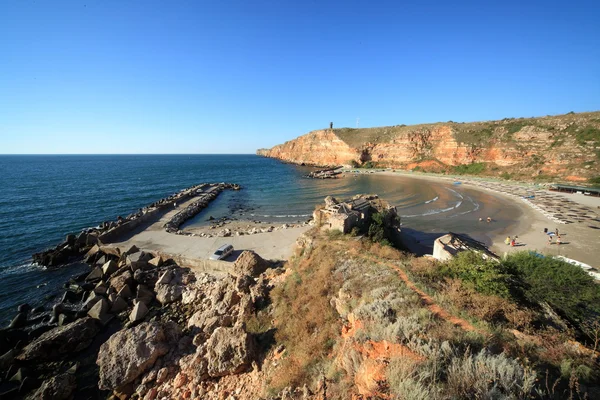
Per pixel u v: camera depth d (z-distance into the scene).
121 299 22.03
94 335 18.67
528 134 90.06
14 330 18.97
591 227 39.09
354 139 143.25
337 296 14.01
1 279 26.77
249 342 13.17
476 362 6.63
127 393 13.84
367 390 6.65
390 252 19.00
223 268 26.66
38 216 46.97
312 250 21.77
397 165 122.44
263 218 49.03
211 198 64.94
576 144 76.88
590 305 12.73
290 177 109.12
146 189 77.12
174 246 31.75
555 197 57.66
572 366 7.26
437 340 7.70
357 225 26.30
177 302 22.69
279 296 17.14
